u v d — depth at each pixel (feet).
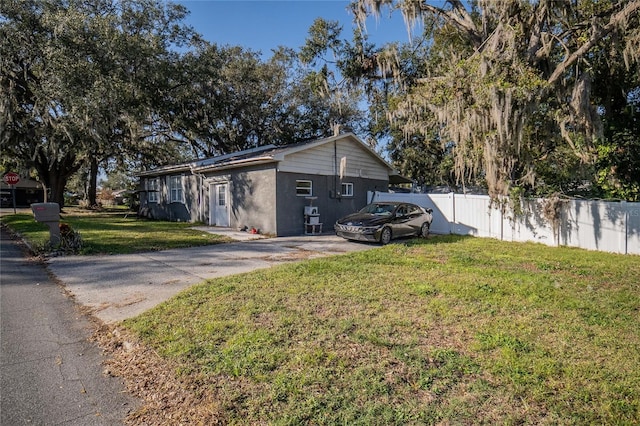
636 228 29.50
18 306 16.20
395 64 52.54
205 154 94.58
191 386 9.17
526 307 14.80
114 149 74.84
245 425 7.67
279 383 9.04
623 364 10.04
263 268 23.17
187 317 13.67
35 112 56.18
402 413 7.88
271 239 38.73
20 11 52.39
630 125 37.83
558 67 35.12
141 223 55.98
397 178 61.62
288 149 42.47
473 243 34.55
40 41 53.16
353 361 10.14
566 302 15.43
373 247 32.76
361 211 39.40
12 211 88.63
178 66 66.08
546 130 36.65
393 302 15.38
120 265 24.45
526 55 35.68
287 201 42.50
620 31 32.86
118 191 165.07
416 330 12.39
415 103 43.32
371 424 7.52
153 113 73.92
